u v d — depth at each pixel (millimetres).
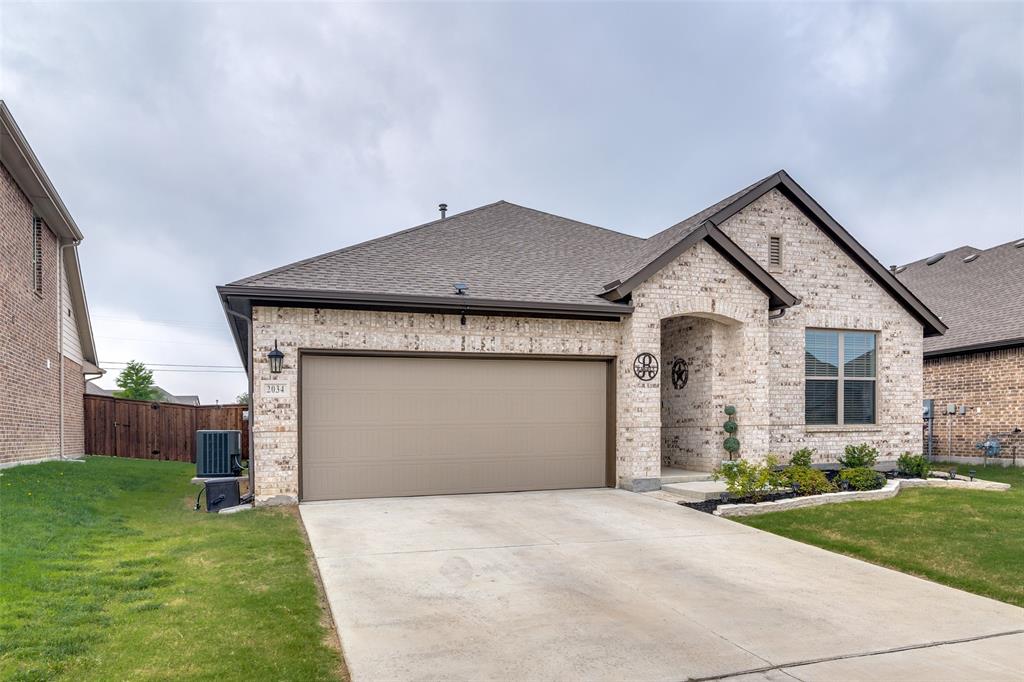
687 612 5609
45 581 5531
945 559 7336
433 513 9477
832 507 10180
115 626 4734
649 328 11906
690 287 12250
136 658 4199
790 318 13875
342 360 10695
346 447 10648
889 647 4957
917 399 14820
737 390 12781
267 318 10211
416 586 6121
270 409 10125
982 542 7969
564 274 12984
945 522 9000
